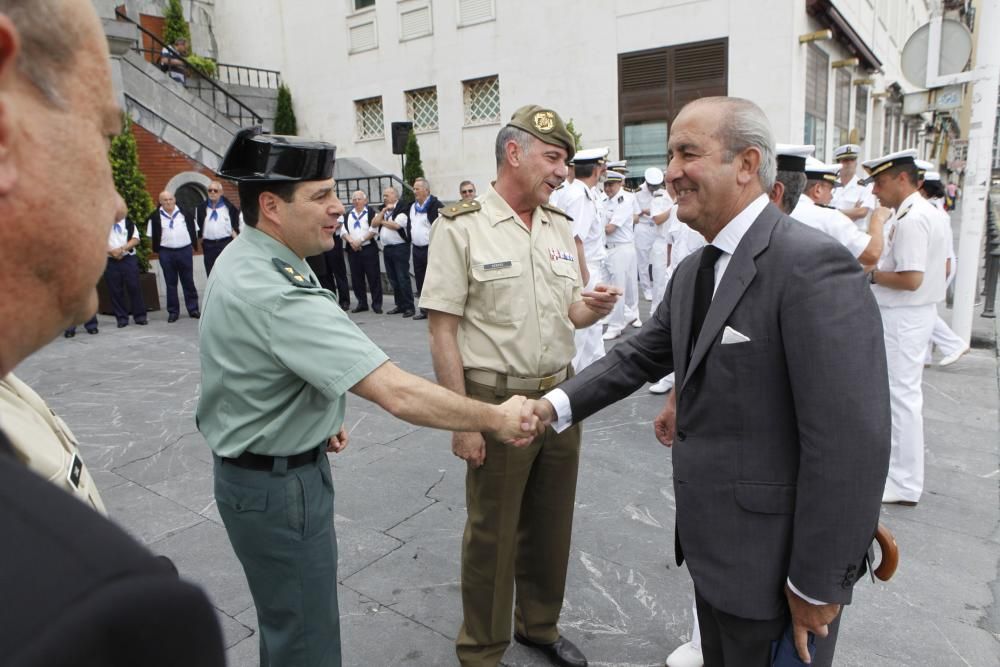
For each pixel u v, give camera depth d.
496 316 2.07
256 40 15.76
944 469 3.77
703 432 1.48
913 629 2.43
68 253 0.56
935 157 26.59
